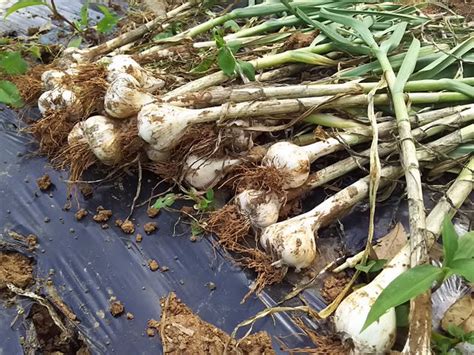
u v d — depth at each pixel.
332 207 0.41
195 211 0.44
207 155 0.43
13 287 0.40
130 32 0.55
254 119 0.44
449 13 0.60
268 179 0.40
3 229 0.44
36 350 0.38
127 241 0.42
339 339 0.35
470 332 0.34
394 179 0.43
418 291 0.29
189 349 0.35
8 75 0.53
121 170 0.46
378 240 0.41
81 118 0.47
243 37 0.54
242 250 0.41
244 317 0.38
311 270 0.41
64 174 0.47
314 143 0.44
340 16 0.49
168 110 0.41
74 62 0.53
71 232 0.43
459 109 0.44
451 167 0.44
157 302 0.39
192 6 0.59
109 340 0.37
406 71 0.43
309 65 0.51
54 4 0.63
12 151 0.49
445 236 0.31
